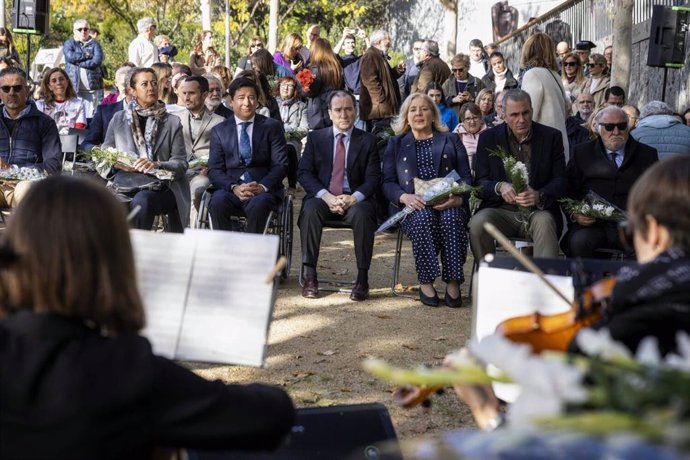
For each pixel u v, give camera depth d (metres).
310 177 6.97
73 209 2.00
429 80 10.65
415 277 7.62
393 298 6.88
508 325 2.45
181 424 2.03
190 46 34.81
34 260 1.97
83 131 8.39
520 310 3.33
